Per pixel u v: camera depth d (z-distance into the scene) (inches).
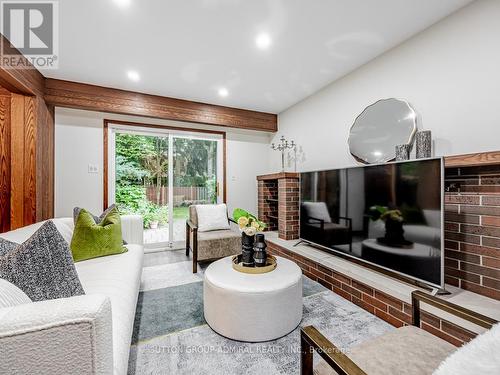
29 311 24.8
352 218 91.0
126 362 38.7
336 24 78.2
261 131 179.0
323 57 97.7
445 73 74.9
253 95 138.0
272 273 71.2
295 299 66.7
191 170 163.5
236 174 173.8
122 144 145.4
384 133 92.7
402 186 72.6
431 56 78.8
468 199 67.8
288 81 120.1
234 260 79.9
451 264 71.2
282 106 156.2
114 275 62.6
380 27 79.8
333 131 121.9
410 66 85.1
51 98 113.2
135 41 86.7
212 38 85.4
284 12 72.8
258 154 179.9
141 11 71.7
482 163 57.6
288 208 134.7
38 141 105.1
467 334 53.4
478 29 67.3
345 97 114.1
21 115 101.7
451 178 71.5
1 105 99.9
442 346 36.1
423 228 66.2
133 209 147.9
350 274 82.9
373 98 99.3
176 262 128.5
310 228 114.9
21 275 32.9
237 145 174.1
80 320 24.9
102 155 136.4
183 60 100.0
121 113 130.6
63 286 37.9
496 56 63.9
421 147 74.7
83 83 119.6
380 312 72.4
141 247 94.4
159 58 98.3
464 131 70.5
